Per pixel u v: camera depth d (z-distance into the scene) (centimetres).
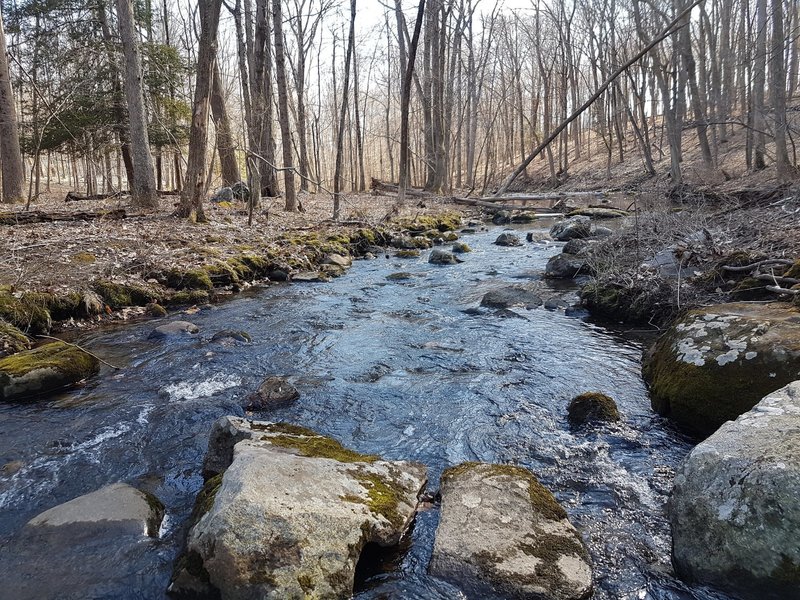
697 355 460
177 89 2184
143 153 1540
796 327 432
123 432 475
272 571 261
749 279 660
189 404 527
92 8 1936
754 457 280
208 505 315
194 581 271
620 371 584
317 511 293
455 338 720
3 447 448
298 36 3062
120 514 346
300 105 3009
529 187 3606
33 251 941
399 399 534
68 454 440
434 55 3061
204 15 1300
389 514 320
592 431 455
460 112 3688
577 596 272
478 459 423
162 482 402
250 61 2302
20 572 306
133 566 309
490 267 1208
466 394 541
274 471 319
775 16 1738
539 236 1573
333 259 1250
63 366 571
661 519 342
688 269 780
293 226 1559
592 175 3250
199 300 916
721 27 2861
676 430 453
